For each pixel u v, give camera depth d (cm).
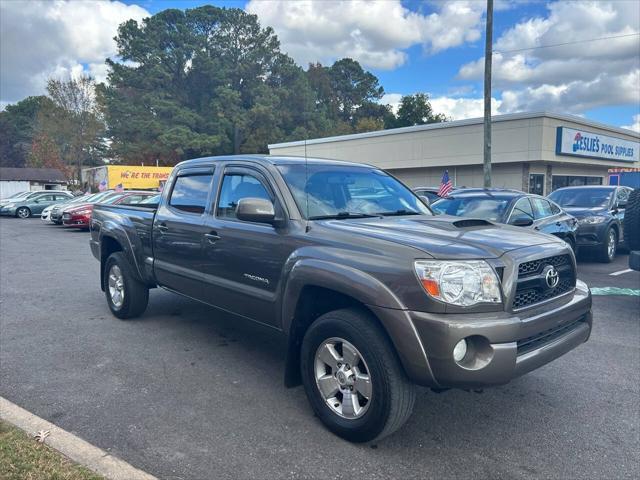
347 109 9081
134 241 573
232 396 398
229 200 449
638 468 302
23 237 1691
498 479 290
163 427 345
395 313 294
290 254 367
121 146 6103
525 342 312
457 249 307
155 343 528
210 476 288
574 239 967
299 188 404
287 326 364
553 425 356
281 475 290
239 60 6744
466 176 2709
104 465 284
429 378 289
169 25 6756
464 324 285
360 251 324
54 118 5541
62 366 459
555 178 2658
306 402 389
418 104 6031
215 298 455
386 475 291
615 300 732
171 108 6109
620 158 2931
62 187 5306
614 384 429
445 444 328
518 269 315
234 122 6078
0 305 694
